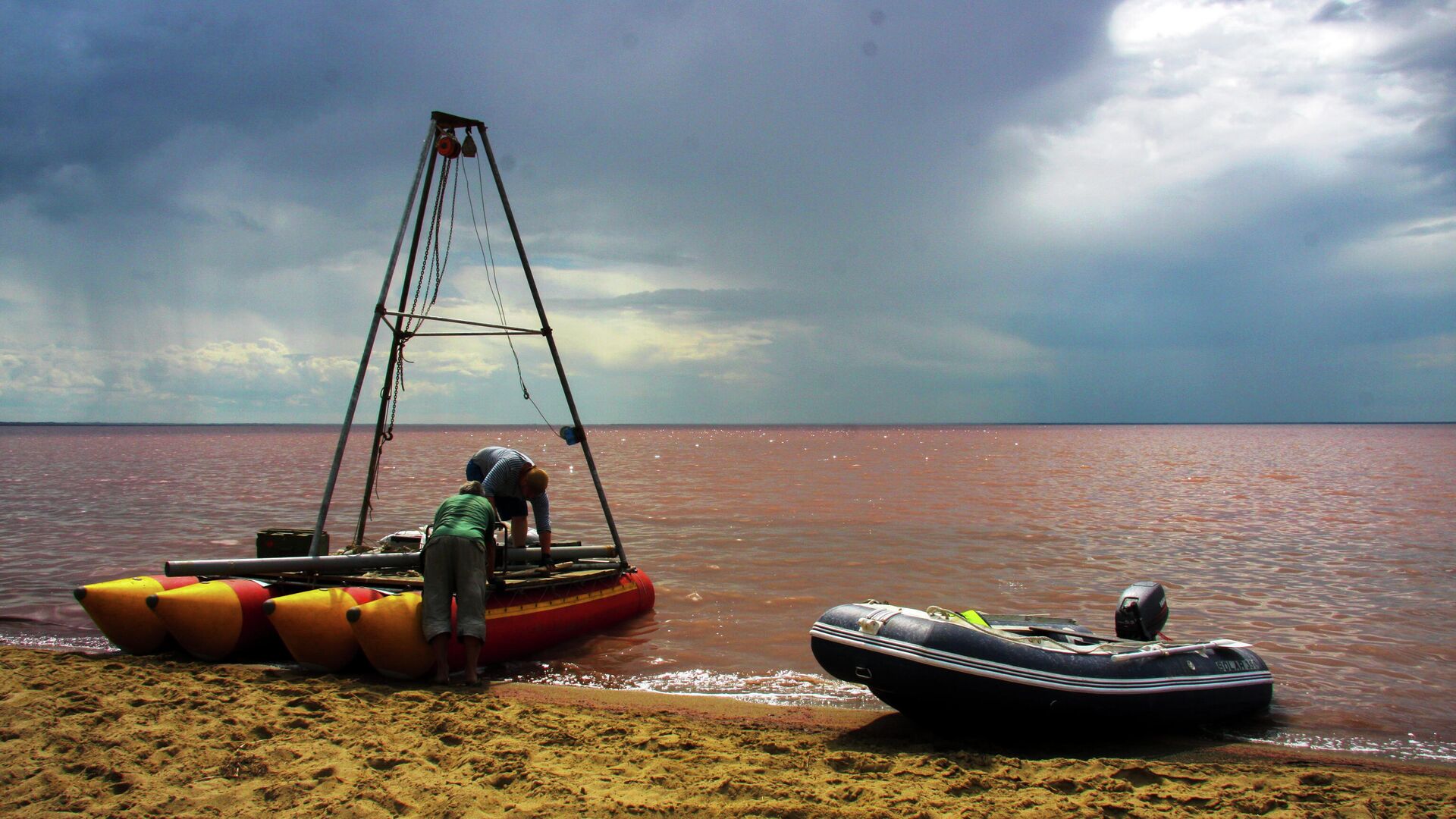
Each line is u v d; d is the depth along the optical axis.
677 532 18.61
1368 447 87.94
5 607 10.80
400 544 10.09
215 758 5.09
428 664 7.27
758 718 6.73
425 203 9.75
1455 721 7.13
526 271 10.02
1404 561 15.43
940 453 70.19
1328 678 8.33
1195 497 28.55
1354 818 4.89
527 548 9.97
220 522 19.78
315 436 159.38
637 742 5.69
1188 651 6.92
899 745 6.12
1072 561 15.09
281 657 8.15
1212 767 5.78
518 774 4.98
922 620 6.39
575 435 10.61
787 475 40.06
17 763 4.94
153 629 7.82
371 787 4.71
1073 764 5.66
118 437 144.12
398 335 9.90
